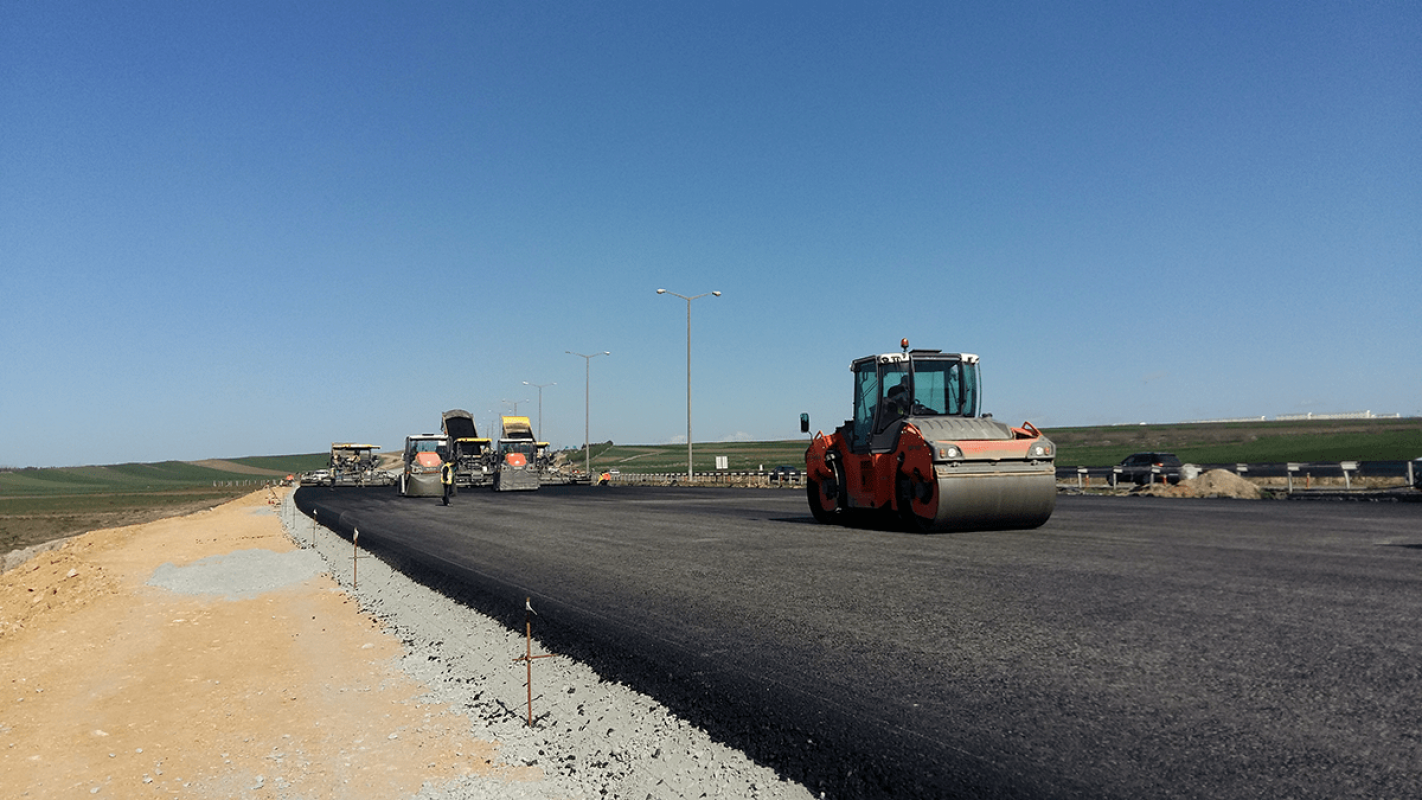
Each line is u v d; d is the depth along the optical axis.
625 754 5.32
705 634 7.91
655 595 10.20
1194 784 4.00
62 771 5.74
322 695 7.23
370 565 15.34
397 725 6.31
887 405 17.72
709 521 21.80
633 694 6.37
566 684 6.86
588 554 14.86
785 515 23.72
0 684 8.20
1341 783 3.92
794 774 4.67
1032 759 4.45
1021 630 7.28
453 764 5.46
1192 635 6.81
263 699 7.21
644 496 39.84
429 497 44.00
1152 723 4.84
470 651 8.28
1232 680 5.55
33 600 13.61
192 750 6.01
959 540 14.77
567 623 8.86
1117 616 7.66
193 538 23.02
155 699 7.40
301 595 12.81
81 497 87.62
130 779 5.53
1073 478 40.66
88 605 12.73
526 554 15.29
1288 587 8.84
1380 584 8.91
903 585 9.95
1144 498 29.80
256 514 33.97
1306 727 4.65
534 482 49.34
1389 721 4.68
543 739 5.76
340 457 68.50
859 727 5.17
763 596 9.70
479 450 54.22
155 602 12.72
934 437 15.81
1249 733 4.61
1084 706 5.21
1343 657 6.00
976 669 6.16
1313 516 19.34
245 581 14.45
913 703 5.51
